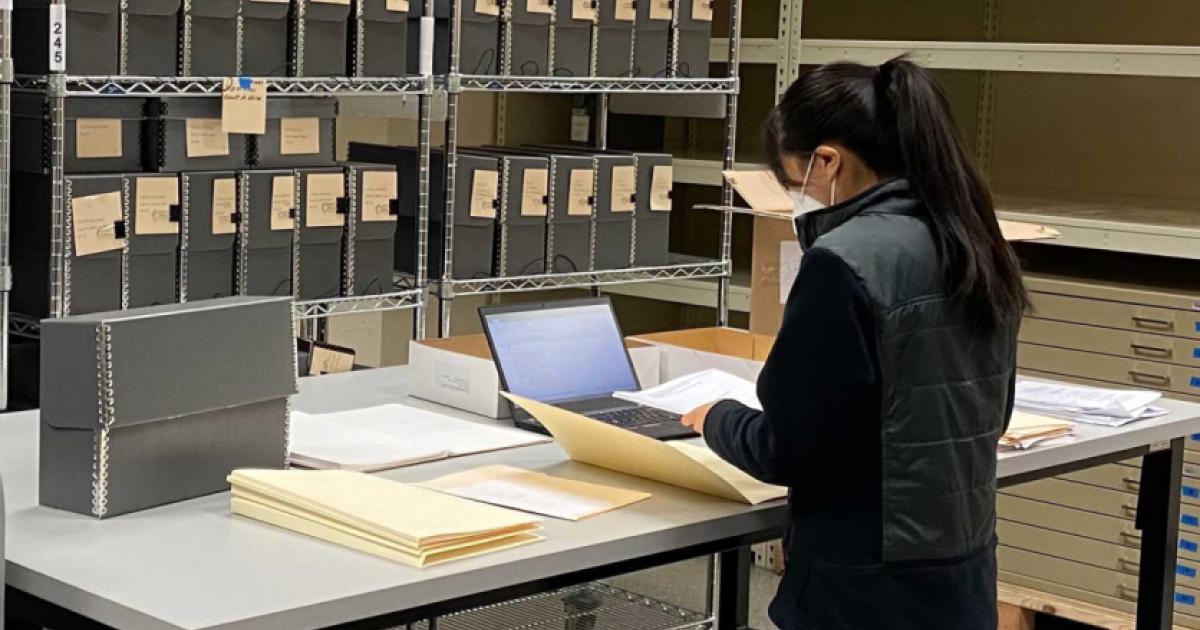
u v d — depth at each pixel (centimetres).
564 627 354
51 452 194
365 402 269
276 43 330
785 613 196
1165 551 279
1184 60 368
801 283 184
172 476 198
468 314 469
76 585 163
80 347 189
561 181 379
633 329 524
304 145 344
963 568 194
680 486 217
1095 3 474
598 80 381
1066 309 383
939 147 190
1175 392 368
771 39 452
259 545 180
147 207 312
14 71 304
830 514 191
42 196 304
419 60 353
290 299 214
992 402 196
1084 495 381
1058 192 466
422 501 191
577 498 207
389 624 169
